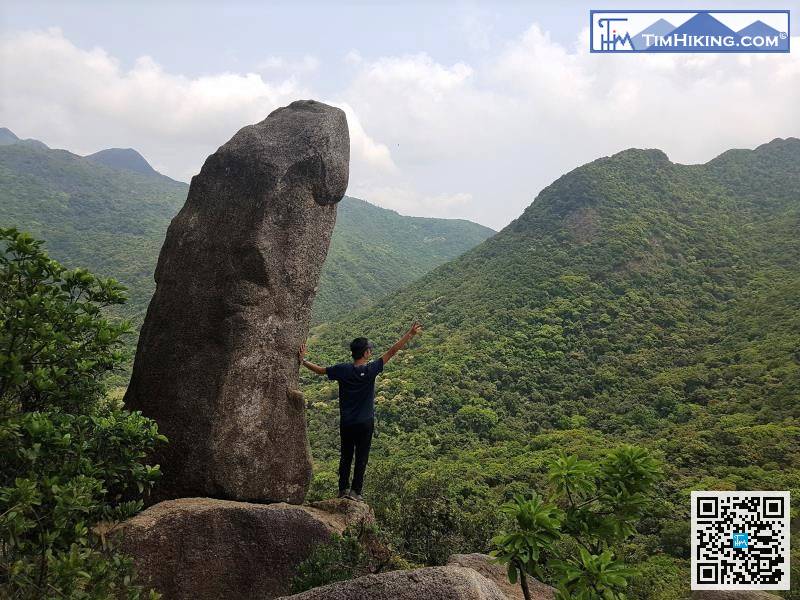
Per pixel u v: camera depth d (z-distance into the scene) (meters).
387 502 12.09
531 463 37.50
